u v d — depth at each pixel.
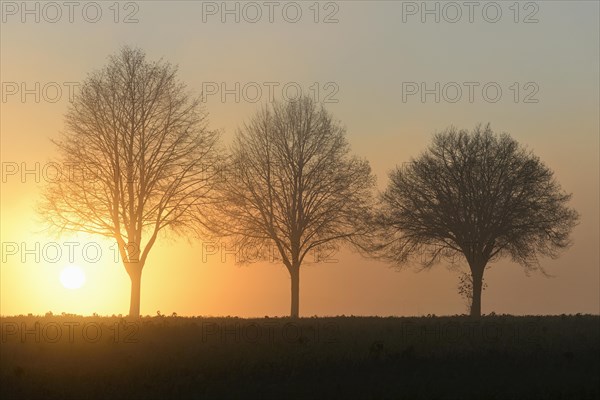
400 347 31.72
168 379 26.33
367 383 25.28
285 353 30.31
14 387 25.47
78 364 28.94
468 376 26.12
